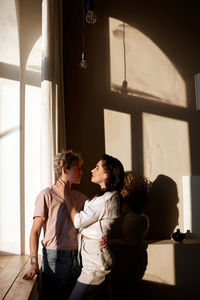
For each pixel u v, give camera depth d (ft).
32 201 9.04
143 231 9.75
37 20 9.56
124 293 9.48
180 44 11.98
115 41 11.52
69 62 11.14
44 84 7.84
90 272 6.17
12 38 9.04
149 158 11.23
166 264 9.72
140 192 10.05
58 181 6.97
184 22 12.05
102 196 6.50
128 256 9.60
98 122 11.06
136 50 11.63
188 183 11.04
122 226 10.07
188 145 11.53
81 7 11.40
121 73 11.43
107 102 11.19
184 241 10.30
